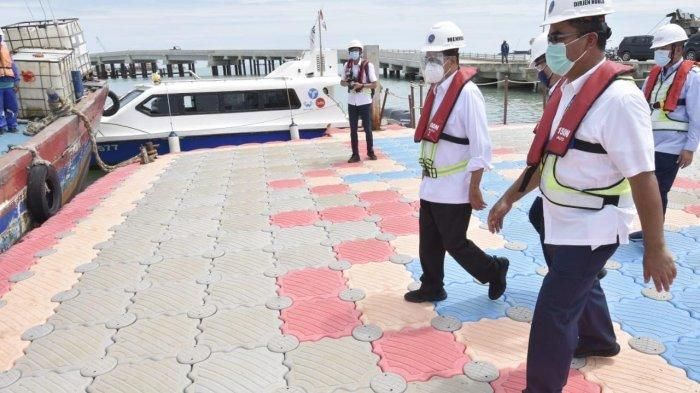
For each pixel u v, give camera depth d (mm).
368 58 11227
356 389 2854
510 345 3229
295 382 2939
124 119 11453
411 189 6809
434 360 3096
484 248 4824
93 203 6793
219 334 3480
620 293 3848
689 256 4449
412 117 12945
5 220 5727
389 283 4152
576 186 2229
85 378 3061
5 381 3062
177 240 5277
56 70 8695
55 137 7312
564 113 2217
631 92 2023
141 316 3762
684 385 2773
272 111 12438
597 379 2842
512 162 8078
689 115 4234
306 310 3760
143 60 64625
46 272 4602
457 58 3248
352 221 5648
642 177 2008
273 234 5344
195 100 11922
